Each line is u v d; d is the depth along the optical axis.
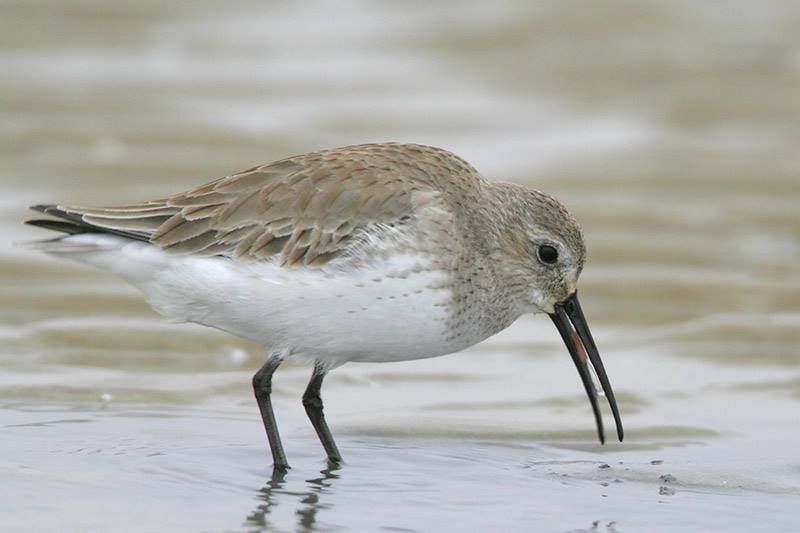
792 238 17.09
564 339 11.34
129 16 25.95
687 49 24.58
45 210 10.62
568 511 9.58
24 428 10.97
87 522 8.96
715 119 21.73
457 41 25.42
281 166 10.87
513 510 9.58
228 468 10.31
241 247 10.41
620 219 17.50
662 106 22.31
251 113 21.53
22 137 19.66
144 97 21.95
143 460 10.33
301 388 12.55
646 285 15.52
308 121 21.34
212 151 19.55
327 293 10.28
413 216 10.44
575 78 23.56
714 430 11.58
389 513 9.46
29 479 9.73
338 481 10.14
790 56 24.17
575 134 21.20
